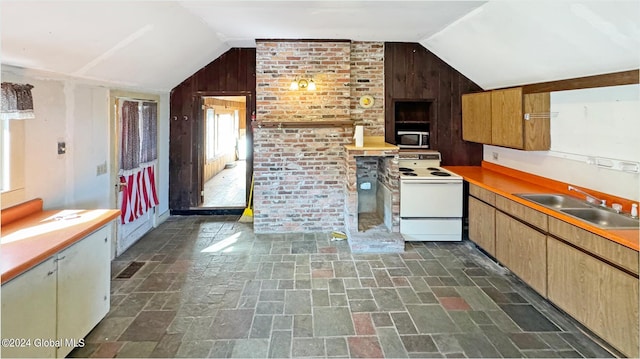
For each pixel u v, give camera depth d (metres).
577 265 2.44
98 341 2.40
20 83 2.57
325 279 3.38
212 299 2.99
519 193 3.37
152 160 4.87
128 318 2.69
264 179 4.77
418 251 4.13
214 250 4.13
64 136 3.08
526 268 3.05
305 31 4.30
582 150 3.25
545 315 2.74
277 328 2.58
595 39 2.62
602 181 3.04
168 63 4.29
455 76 5.08
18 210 2.51
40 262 1.89
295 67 4.70
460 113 5.13
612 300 2.16
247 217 5.36
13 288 1.71
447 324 2.62
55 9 2.21
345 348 2.35
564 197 3.23
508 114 3.92
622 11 2.22
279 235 4.70
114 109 3.86
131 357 2.25
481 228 3.94
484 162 5.06
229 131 11.88
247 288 3.19
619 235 2.13
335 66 4.73
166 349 2.33
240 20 3.78
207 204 6.04
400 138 5.22
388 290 3.16
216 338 2.46
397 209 4.36
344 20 3.82
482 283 3.30
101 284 2.54
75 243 2.22
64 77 3.04
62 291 2.09
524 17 2.92
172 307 2.85
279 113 4.74
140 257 3.90
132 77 3.97
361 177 5.25
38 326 1.88
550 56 3.19
